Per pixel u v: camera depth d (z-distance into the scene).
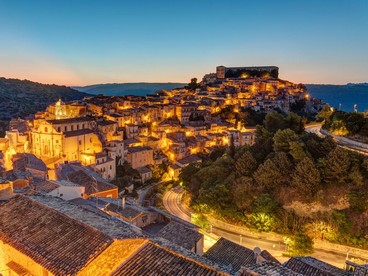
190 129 162.62
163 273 20.16
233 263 38.78
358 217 59.84
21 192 33.50
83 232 23.12
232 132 155.75
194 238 41.97
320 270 31.22
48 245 22.58
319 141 73.31
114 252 21.20
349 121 87.69
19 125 155.38
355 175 62.16
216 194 71.94
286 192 66.69
